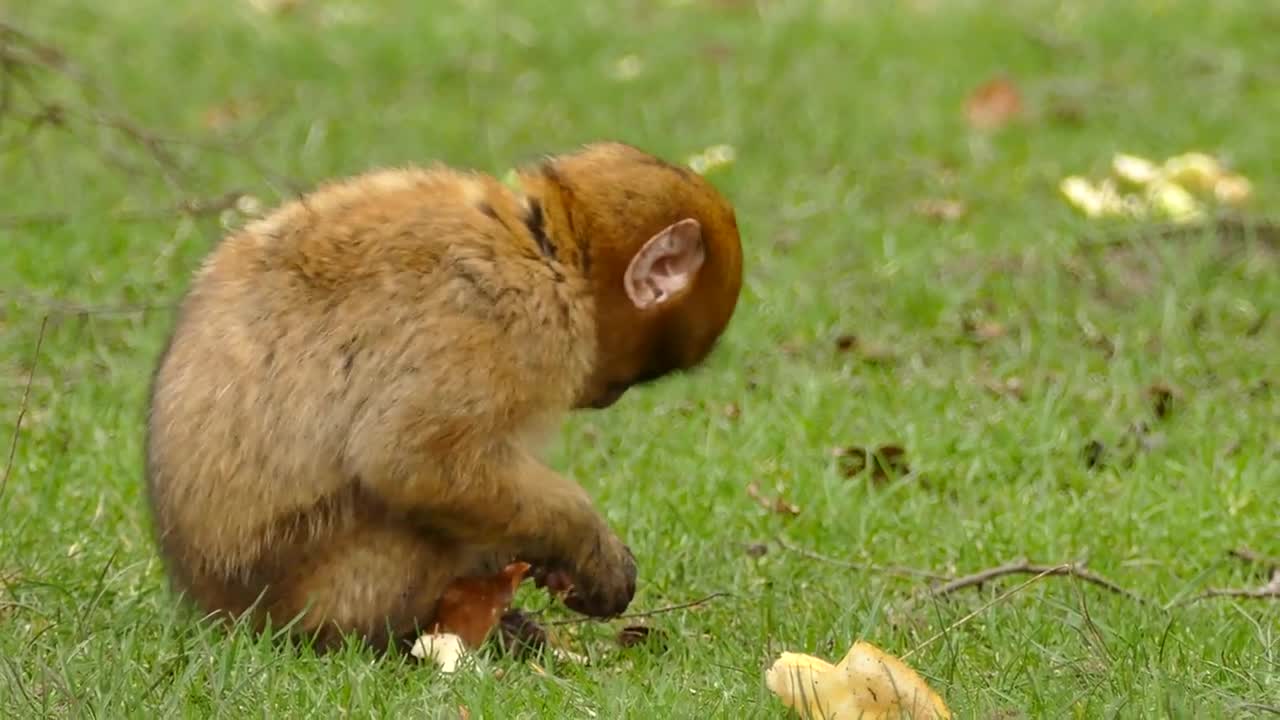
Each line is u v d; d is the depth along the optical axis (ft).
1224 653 29.22
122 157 54.60
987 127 66.90
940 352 47.21
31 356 45.14
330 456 28.35
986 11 84.07
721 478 38.50
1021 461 40.63
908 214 56.95
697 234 30.73
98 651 27.99
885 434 41.88
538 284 28.86
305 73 75.20
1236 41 77.87
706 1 88.89
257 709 26.27
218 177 59.31
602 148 31.50
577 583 30.09
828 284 50.93
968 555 35.32
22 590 31.73
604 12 86.79
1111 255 52.21
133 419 40.88
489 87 73.56
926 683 26.58
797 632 30.91
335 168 61.21
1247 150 62.90
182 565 29.58
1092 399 43.86
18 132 62.80
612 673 28.94
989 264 52.03
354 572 28.94
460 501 28.22
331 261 28.60
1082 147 63.98
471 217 28.76
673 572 34.12
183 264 50.62
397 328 28.09
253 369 28.71
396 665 28.40
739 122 67.21
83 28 80.79
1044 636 30.27
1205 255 50.93
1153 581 34.24
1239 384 44.88
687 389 44.29
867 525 36.70
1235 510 37.47
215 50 78.28
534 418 28.96
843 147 64.23
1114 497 38.60
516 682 27.68
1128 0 84.84
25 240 52.29
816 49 78.79
